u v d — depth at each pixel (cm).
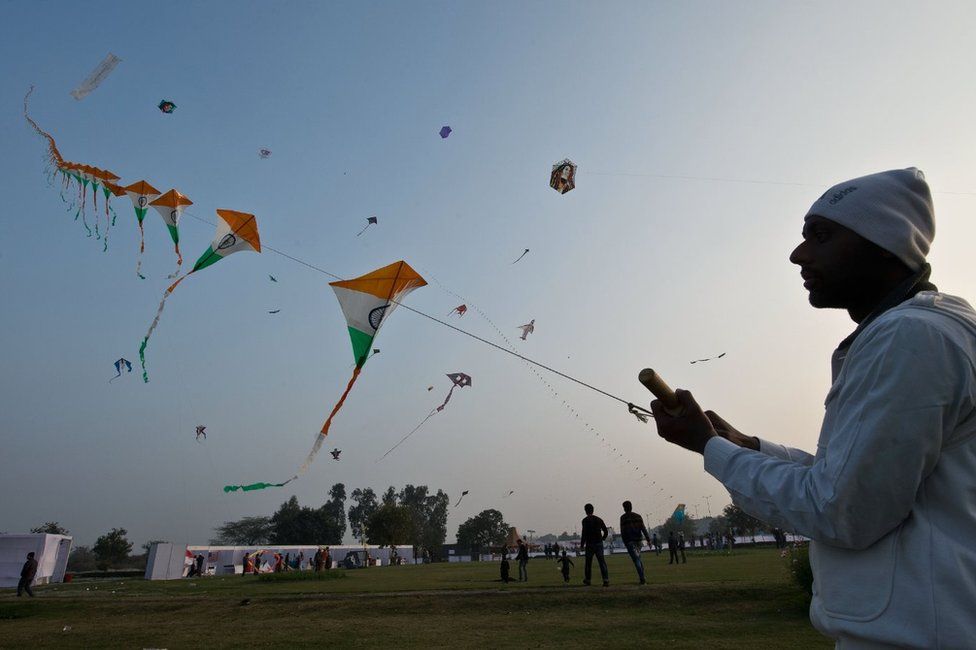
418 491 9575
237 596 1135
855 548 117
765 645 595
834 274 146
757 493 132
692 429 152
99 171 877
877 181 145
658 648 603
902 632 109
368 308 504
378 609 946
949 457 116
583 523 1095
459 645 667
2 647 753
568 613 848
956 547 110
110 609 1059
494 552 5941
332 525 7575
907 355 116
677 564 1827
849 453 116
